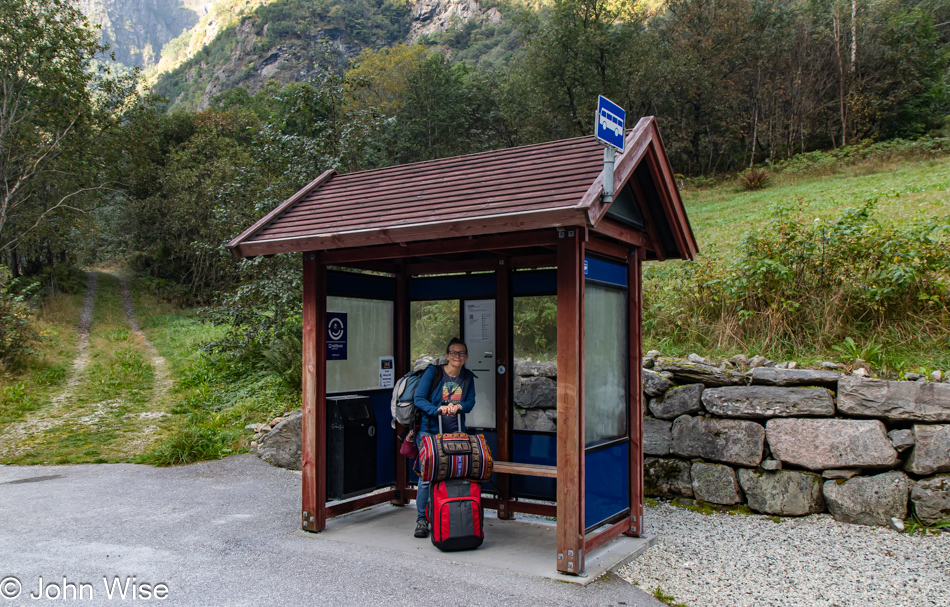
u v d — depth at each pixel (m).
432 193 4.58
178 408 10.48
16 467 7.46
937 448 4.71
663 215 4.73
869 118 34.50
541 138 36.44
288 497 6.02
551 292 5.18
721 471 5.45
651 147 4.21
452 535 4.31
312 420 4.89
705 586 3.78
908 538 4.54
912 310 6.10
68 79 25.02
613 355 4.57
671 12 41.00
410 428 4.78
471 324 5.53
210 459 7.73
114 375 13.73
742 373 5.62
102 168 29.08
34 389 12.41
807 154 27.55
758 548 4.47
